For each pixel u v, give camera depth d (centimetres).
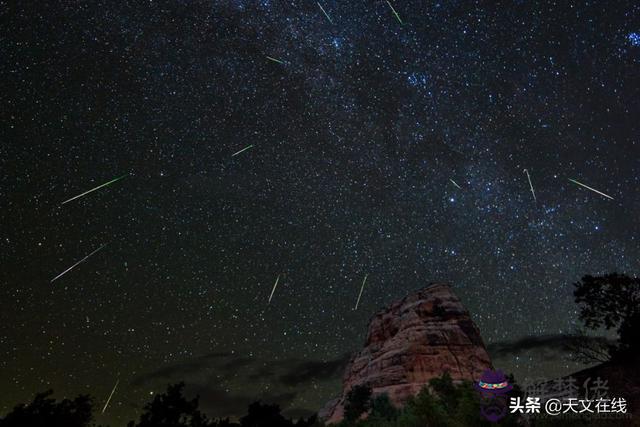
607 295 2002
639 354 1588
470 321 5959
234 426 1061
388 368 5291
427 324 5912
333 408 5644
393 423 2177
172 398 1036
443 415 1747
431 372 5078
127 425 986
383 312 7025
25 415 850
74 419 891
